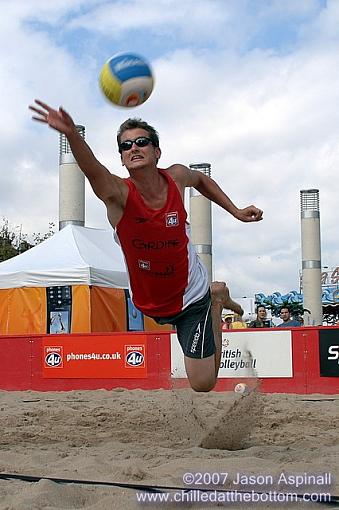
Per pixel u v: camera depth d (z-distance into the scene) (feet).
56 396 35.19
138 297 15.25
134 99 12.87
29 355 39.78
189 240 14.69
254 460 15.48
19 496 12.31
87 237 54.65
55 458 16.98
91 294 48.26
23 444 19.71
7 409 29.25
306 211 95.81
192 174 15.10
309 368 35.12
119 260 53.57
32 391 38.55
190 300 15.29
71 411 27.61
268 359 35.86
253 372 35.96
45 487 12.57
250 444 19.19
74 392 36.91
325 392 34.76
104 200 13.39
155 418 25.53
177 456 16.90
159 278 14.69
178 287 15.01
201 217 86.38
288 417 25.02
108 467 15.14
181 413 24.89
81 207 74.38
